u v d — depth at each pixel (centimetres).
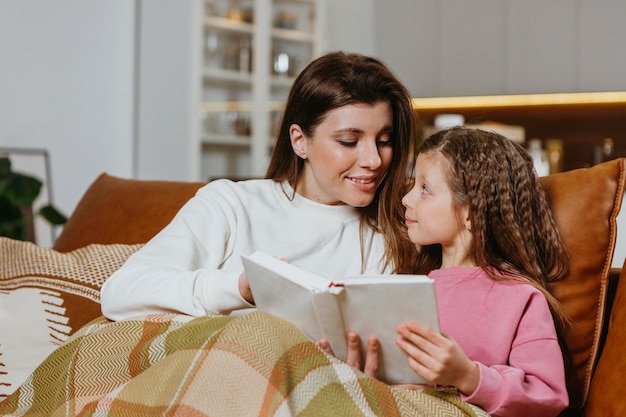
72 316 155
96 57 378
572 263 134
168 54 412
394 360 109
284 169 158
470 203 129
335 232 153
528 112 358
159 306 129
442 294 129
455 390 111
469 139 133
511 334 120
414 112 146
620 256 224
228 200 152
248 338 102
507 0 362
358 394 102
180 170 420
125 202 187
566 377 132
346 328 107
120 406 105
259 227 151
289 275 104
